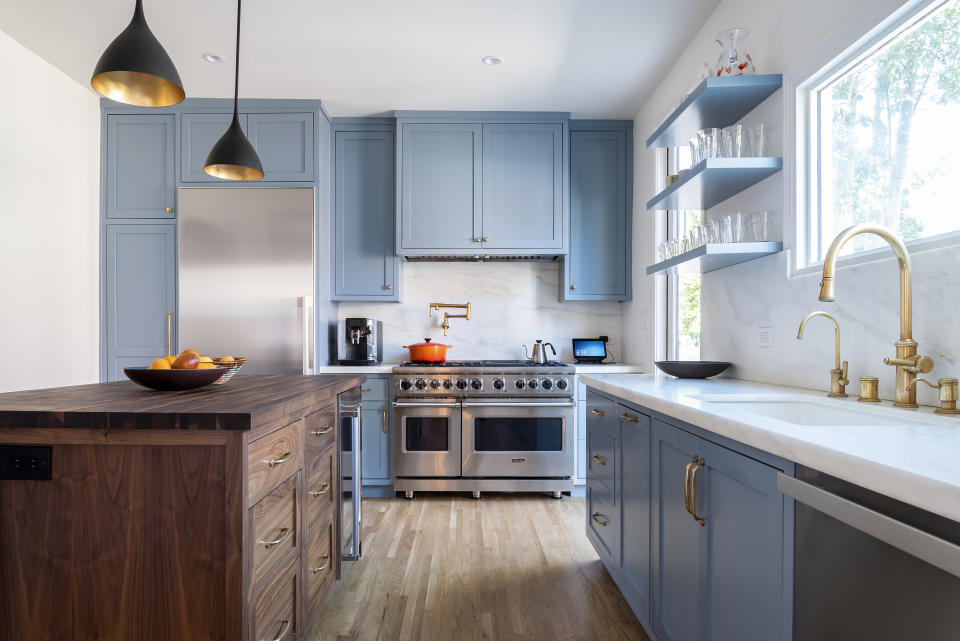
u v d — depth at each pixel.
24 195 2.97
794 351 2.00
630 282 3.96
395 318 4.21
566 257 3.93
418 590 2.29
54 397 1.55
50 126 3.16
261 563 1.39
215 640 1.26
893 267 1.53
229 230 3.55
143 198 3.61
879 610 0.76
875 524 0.75
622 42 2.96
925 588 0.67
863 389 1.51
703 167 2.05
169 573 1.27
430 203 3.82
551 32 2.85
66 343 3.29
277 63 3.17
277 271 3.54
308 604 1.81
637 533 1.94
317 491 1.92
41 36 2.86
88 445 1.28
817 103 1.95
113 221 3.60
